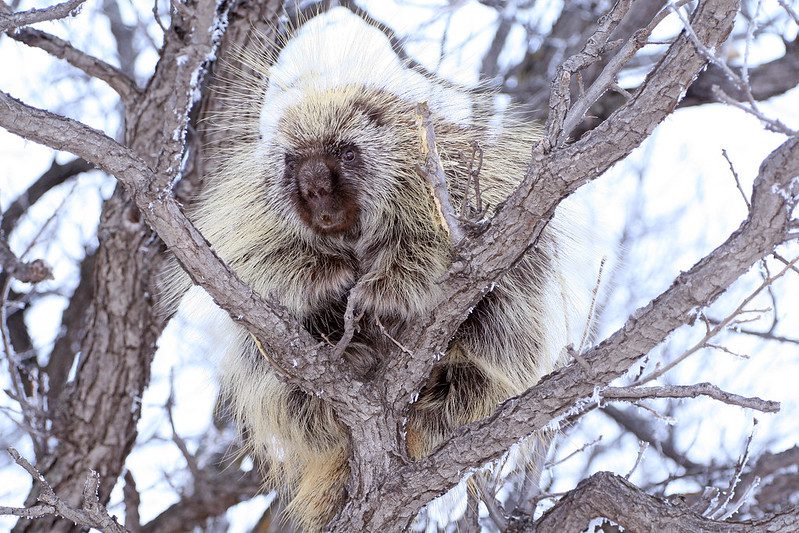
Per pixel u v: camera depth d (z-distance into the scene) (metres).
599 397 2.37
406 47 4.07
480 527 3.16
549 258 3.31
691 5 3.64
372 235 3.31
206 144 3.86
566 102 2.27
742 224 2.09
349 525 2.61
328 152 3.27
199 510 4.60
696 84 5.23
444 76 3.57
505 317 3.29
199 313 3.53
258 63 3.79
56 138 2.27
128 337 3.95
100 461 4.00
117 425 4.00
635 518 2.53
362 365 3.23
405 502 2.57
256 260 3.34
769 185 1.94
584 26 5.52
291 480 3.75
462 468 2.52
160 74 3.73
